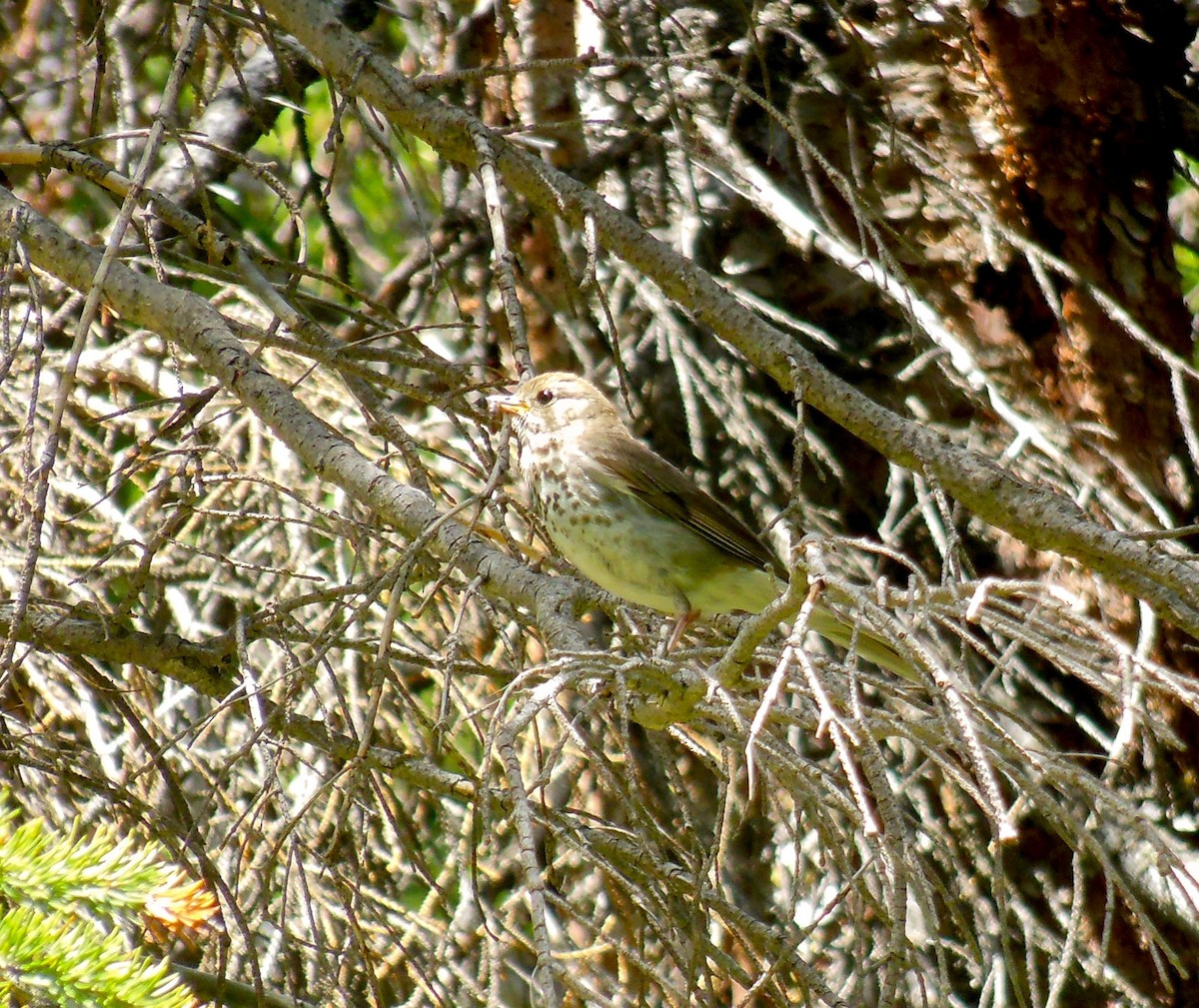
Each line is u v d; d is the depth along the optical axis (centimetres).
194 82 1077
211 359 823
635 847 757
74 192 1348
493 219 800
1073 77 1228
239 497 1120
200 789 1095
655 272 822
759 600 1087
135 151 1333
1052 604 557
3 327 770
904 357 1227
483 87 1290
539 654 1109
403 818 962
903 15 1253
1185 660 1120
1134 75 1247
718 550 1084
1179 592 751
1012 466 1085
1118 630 1125
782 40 1276
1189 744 1114
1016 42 1226
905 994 1029
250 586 1098
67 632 884
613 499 1080
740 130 1268
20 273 1142
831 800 704
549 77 1273
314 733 860
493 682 1047
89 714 1014
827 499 1215
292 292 905
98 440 1203
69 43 1370
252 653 1105
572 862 1077
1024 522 771
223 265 906
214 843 995
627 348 1269
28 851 514
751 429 1176
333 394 1124
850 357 1225
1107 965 1044
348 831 965
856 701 518
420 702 1133
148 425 1123
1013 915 1091
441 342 1313
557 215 873
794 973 667
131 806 804
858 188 1003
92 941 498
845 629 956
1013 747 593
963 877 881
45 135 1341
